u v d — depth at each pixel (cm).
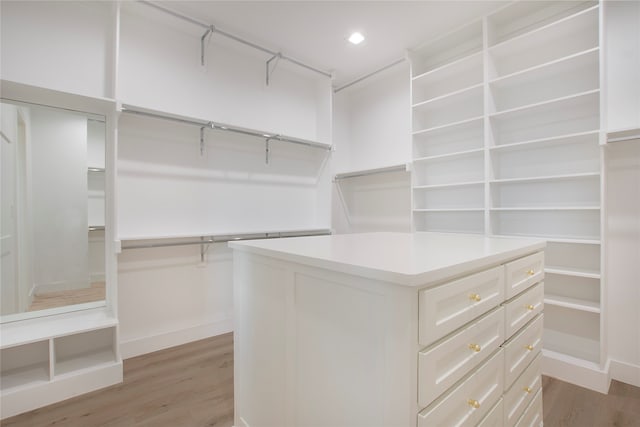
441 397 76
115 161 196
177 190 249
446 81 281
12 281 190
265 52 282
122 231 224
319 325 92
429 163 295
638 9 185
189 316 256
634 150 188
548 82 221
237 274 133
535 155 228
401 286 68
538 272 130
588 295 207
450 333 78
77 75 205
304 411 99
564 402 173
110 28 212
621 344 194
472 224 266
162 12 224
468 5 222
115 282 197
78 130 207
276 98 308
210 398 175
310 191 333
